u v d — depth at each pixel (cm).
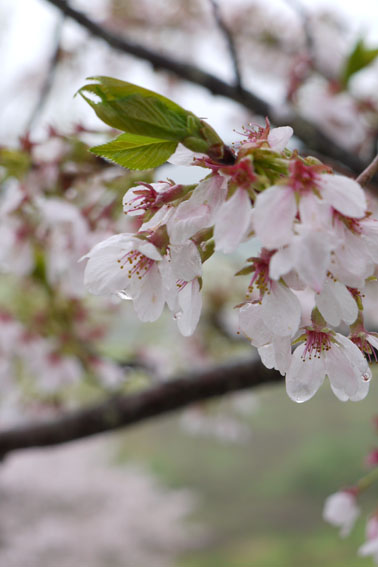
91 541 458
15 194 92
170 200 57
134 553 469
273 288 56
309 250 54
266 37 148
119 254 58
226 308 171
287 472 836
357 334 58
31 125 103
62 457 501
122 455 813
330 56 133
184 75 108
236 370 108
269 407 964
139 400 112
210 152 56
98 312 145
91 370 138
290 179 55
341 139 129
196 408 193
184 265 56
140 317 57
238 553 643
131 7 142
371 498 731
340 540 655
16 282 136
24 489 471
